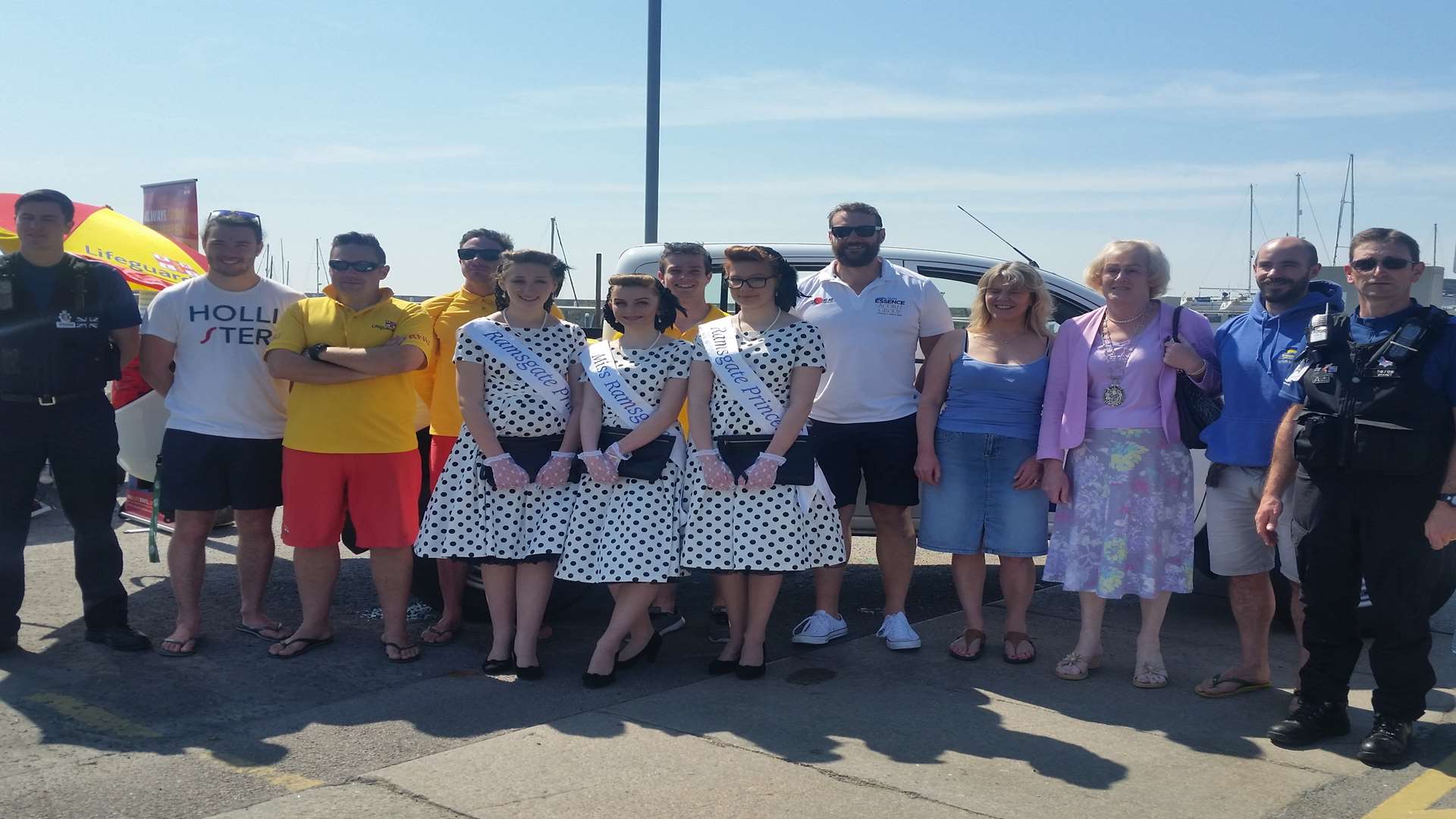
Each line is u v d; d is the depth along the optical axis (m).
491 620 5.29
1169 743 3.85
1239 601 4.37
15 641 4.71
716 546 4.35
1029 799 3.37
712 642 5.14
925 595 6.16
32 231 4.43
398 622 4.76
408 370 4.57
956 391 4.71
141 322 4.79
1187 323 4.39
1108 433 4.43
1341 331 3.71
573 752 3.70
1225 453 4.19
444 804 3.28
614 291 4.45
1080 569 4.48
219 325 4.70
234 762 3.59
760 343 4.34
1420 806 3.34
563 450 4.52
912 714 4.10
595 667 4.41
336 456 4.57
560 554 4.44
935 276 5.78
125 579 6.07
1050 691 4.39
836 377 4.83
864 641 5.08
